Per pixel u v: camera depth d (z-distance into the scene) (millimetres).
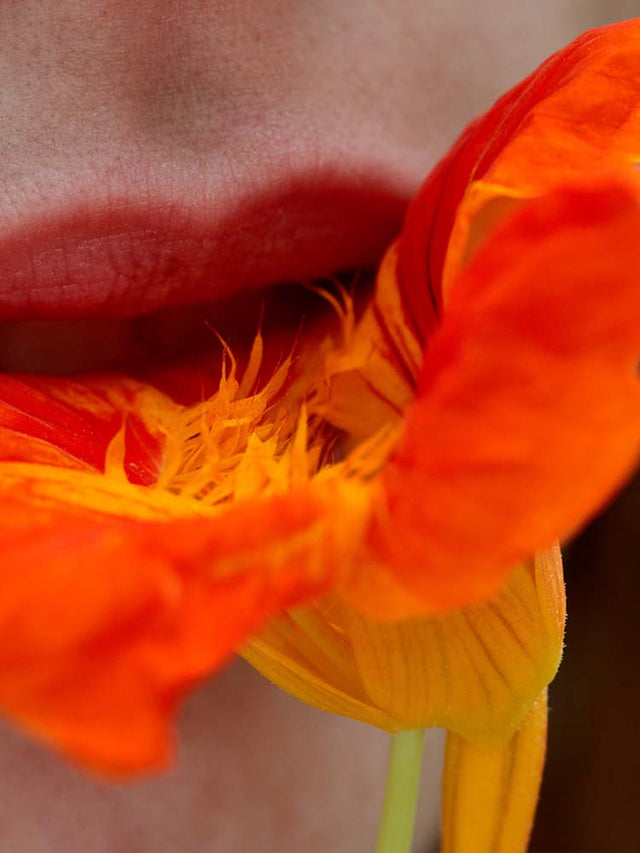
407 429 132
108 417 189
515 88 179
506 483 127
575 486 127
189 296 220
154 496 161
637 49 160
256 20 208
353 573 134
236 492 161
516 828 196
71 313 213
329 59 219
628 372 127
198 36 203
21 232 197
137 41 198
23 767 268
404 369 193
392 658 172
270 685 296
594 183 130
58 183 196
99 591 126
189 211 206
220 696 291
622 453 127
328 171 217
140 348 229
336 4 219
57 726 122
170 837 288
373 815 319
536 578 170
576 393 126
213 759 292
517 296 127
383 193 228
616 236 127
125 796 280
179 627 126
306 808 306
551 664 173
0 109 193
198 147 205
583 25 267
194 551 129
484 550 129
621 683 347
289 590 130
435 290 186
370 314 197
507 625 171
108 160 199
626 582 341
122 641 125
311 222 224
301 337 224
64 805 273
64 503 156
